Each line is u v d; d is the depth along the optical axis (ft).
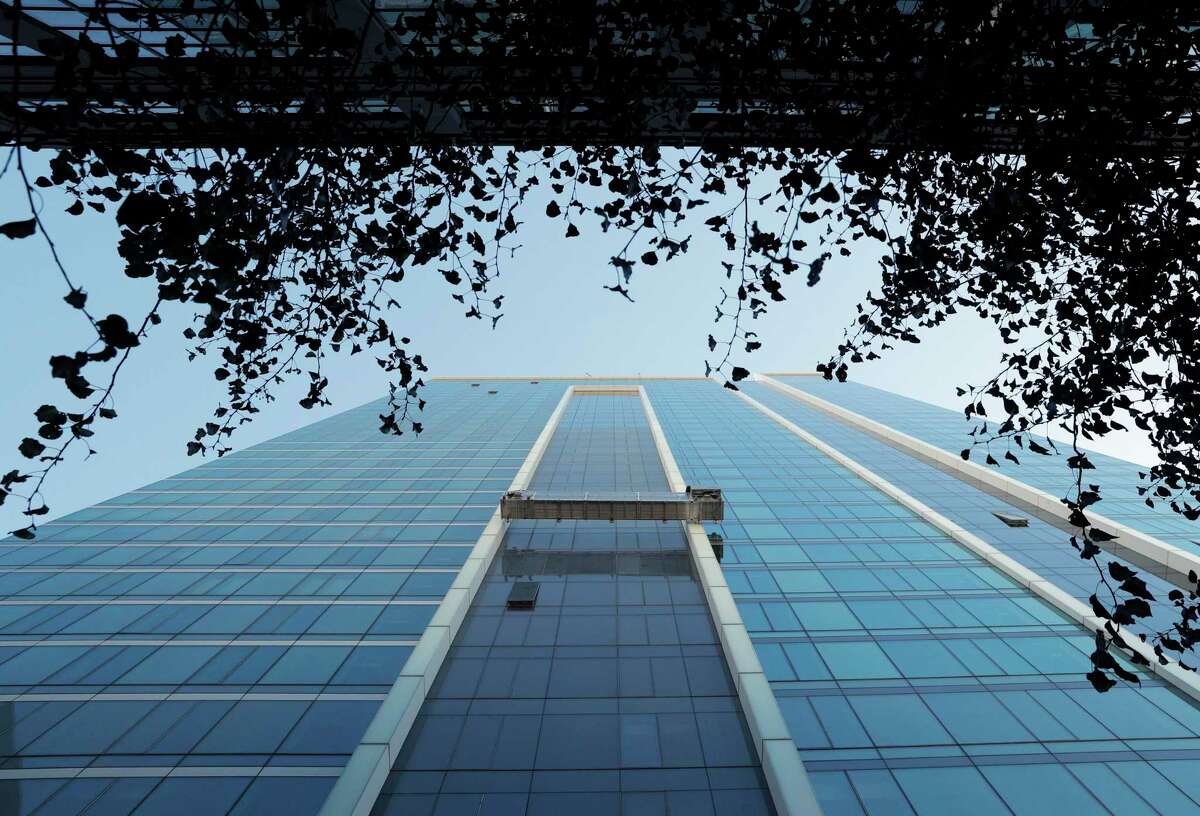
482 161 21.24
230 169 16.11
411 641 67.82
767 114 18.48
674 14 16.83
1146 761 50.11
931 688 59.57
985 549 89.56
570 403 239.09
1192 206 17.40
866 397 258.16
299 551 92.73
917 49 15.19
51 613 74.43
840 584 80.94
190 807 46.62
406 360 23.30
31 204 10.85
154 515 108.68
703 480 131.03
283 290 21.90
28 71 39.96
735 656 60.95
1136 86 15.96
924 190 19.90
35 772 49.78
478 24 17.90
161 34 38.50
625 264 19.15
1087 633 68.59
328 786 48.29
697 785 48.52
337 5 23.86
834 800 47.26
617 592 78.38
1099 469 135.95
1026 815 45.75
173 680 61.16
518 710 56.59
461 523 103.71
